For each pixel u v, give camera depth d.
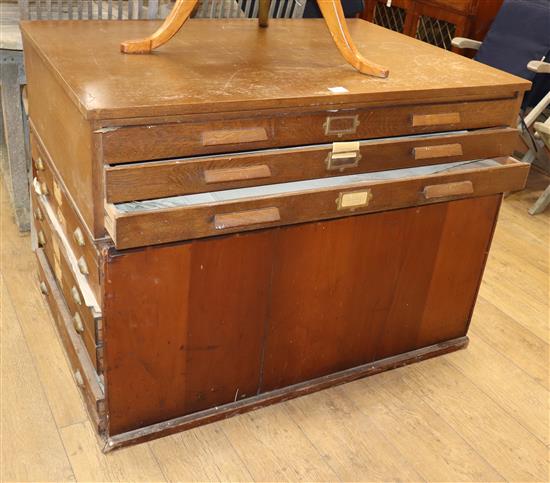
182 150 1.32
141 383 1.52
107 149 1.25
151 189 1.30
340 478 1.57
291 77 1.51
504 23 3.10
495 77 1.67
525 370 1.98
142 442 1.59
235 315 1.54
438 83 1.57
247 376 1.66
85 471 1.52
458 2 3.50
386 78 1.57
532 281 2.44
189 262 1.41
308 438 1.67
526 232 2.78
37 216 1.98
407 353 1.93
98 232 1.36
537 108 2.91
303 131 1.43
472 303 1.96
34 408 1.67
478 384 1.91
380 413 1.77
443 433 1.73
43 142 1.71
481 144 1.67
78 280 1.52
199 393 1.62
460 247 1.80
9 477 1.49
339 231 1.56
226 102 1.31
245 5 2.30
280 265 1.53
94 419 1.59
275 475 1.56
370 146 1.50
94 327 1.48
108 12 1.97
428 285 1.82
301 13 2.30
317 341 1.72
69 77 1.35
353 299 1.70
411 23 3.90
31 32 1.63
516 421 1.79
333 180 1.58
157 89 1.34
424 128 1.58
